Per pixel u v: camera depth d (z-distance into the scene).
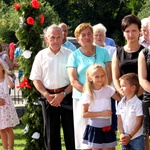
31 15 8.00
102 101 6.48
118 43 46.31
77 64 6.94
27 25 7.98
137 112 6.23
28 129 8.16
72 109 7.34
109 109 6.50
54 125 7.41
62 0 47.38
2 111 8.45
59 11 47.62
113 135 6.51
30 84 8.07
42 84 7.41
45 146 7.64
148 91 5.83
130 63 6.60
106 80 6.50
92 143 6.46
